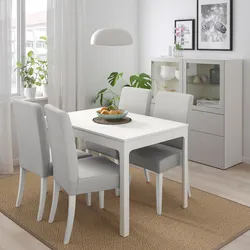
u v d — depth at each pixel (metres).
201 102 4.65
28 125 3.25
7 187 4.04
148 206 3.59
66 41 4.83
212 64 4.48
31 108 3.14
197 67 4.64
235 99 4.56
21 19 4.66
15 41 4.67
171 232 3.11
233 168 4.60
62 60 4.85
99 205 3.59
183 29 5.11
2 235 3.09
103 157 3.39
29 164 3.38
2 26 4.25
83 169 3.07
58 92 4.87
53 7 4.68
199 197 3.78
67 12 4.78
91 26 5.18
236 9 4.58
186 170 3.50
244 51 4.58
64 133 2.80
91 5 5.13
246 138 4.74
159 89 5.14
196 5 4.96
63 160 2.90
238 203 3.64
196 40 5.03
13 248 2.89
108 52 5.42
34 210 3.51
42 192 3.27
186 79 4.77
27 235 3.08
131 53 5.70
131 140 2.99
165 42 5.39
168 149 3.66
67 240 2.93
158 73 5.11
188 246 2.89
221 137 4.52
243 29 4.55
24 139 3.37
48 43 4.71
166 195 3.84
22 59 4.73
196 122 4.73
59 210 3.50
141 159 3.49
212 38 4.84
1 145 4.42
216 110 4.51
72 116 3.82
